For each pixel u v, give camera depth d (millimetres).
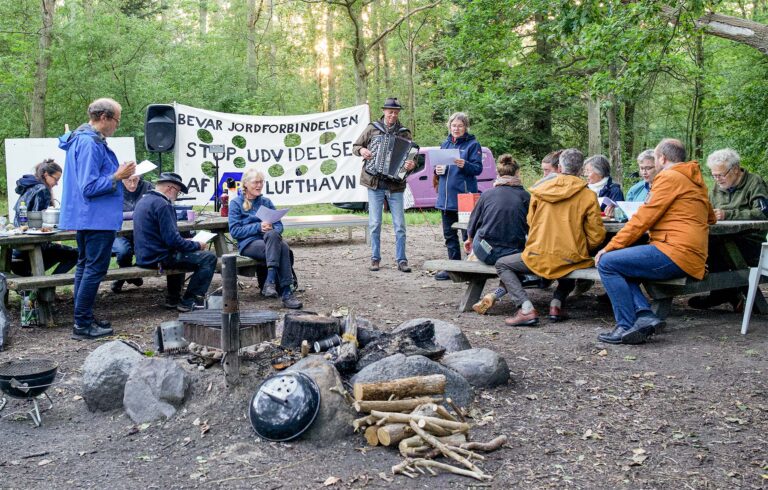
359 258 9969
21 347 5387
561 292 6105
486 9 13109
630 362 4805
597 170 7164
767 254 5359
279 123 12133
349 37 26031
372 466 3305
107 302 7109
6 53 20469
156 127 10141
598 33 8750
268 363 4156
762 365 4652
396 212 8688
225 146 11930
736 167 6281
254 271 7133
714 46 20047
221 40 29172
